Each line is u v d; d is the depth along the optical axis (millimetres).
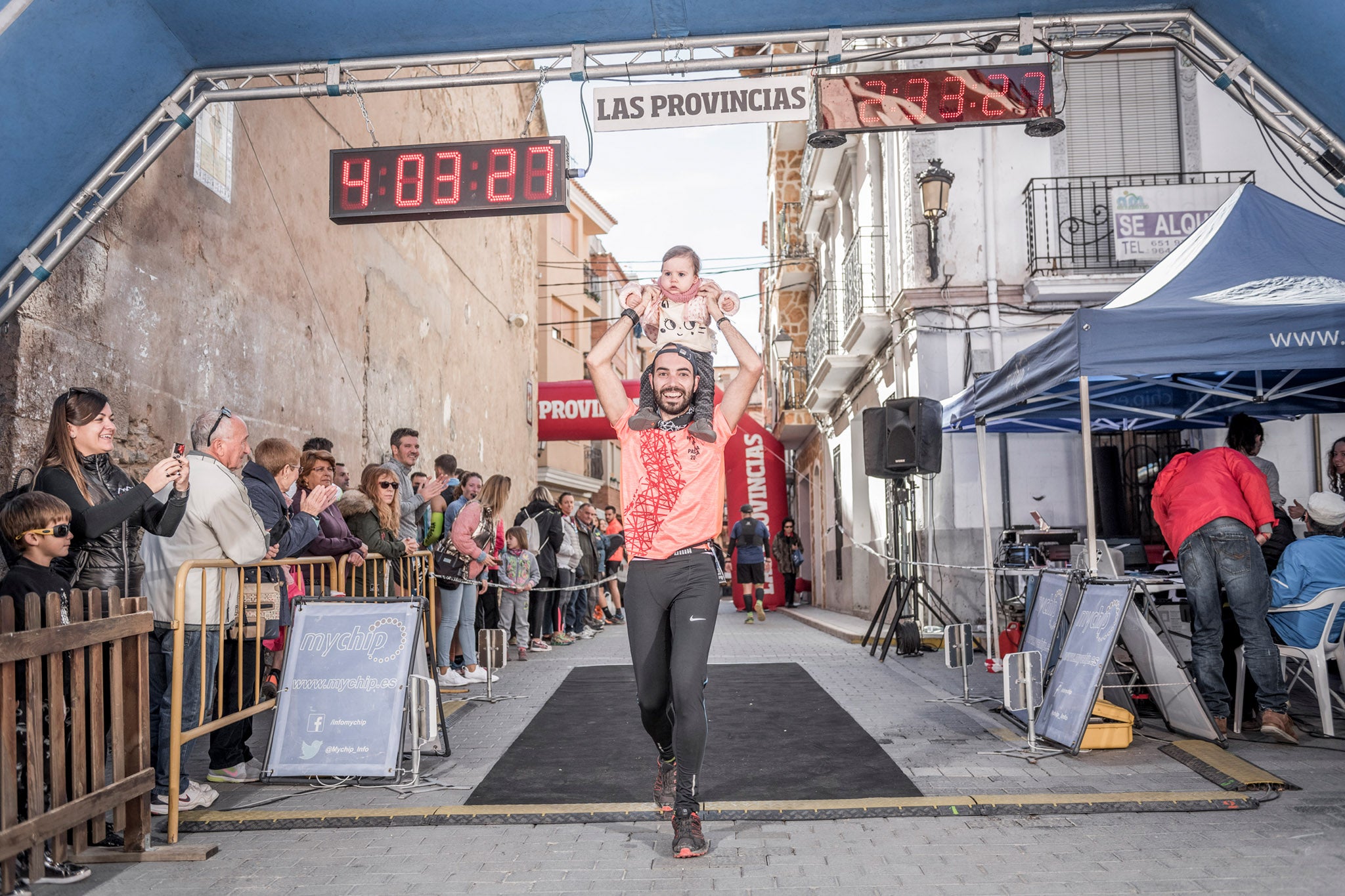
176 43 5484
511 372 18688
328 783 4875
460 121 14797
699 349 3896
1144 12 5848
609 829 4105
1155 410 8656
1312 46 5367
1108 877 3369
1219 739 5355
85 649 3668
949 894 3248
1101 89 11586
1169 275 6629
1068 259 11289
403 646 4844
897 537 10461
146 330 6598
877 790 4617
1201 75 11562
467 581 8406
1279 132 5980
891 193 12633
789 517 21047
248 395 8133
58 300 5703
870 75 6348
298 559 5066
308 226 9438
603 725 6445
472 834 4059
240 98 5871
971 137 11562
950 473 11445
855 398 16172
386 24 5598
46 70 4848
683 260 3914
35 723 3303
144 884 3477
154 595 4309
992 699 7172
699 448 3822
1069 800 4281
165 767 4258
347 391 10438
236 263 7941
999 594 9977
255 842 3986
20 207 5258
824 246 19188
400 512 8008
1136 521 11227
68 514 3740
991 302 11344
